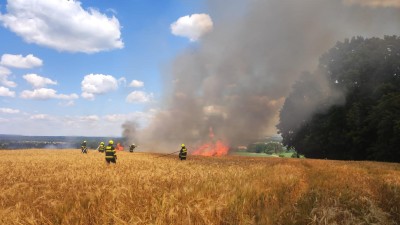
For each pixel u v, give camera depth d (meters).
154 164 26.84
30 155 44.72
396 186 13.31
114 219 7.21
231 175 16.78
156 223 7.14
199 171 19.73
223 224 7.95
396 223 9.00
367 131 55.84
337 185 13.53
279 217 8.43
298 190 12.52
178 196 9.20
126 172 17.72
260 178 15.02
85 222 7.54
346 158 64.19
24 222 7.38
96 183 12.58
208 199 8.60
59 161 30.45
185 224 7.27
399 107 49.78
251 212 8.70
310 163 30.55
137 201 8.66
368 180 15.63
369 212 9.61
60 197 10.01
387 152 51.47
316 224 8.17
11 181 15.16
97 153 54.66
